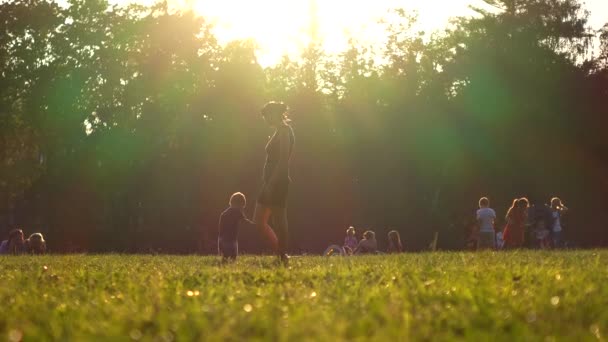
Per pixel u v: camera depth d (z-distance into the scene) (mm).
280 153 14227
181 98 74812
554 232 32281
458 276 9344
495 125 70562
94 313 6223
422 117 74625
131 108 73438
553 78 69375
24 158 68875
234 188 75125
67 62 69250
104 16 71750
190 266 14305
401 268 11227
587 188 69000
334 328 4844
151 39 74250
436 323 5328
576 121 68812
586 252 19234
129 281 9367
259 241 73562
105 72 71000
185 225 73625
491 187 71500
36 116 67750
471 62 72062
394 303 6293
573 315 5820
